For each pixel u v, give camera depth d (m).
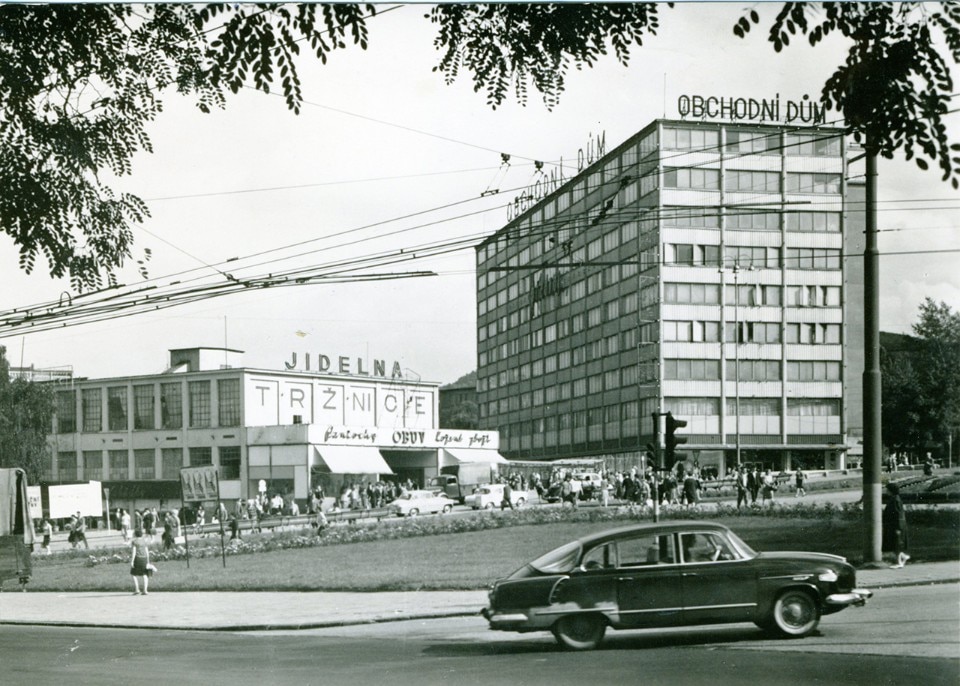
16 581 35.94
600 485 62.34
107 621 22.08
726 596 13.44
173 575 33.94
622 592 13.46
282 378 85.44
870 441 22.77
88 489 60.31
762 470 73.31
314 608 22.52
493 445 90.75
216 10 10.48
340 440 79.12
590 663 12.12
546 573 13.62
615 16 10.57
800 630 13.48
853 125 9.05
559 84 11.02
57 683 12.05
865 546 22.80
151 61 12.18
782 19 8.89
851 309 83.62
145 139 12.91
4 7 11.38
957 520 30.92
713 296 79.31
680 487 56.88
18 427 75.06
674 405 79.00
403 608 21.17
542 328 104.44
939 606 16.17
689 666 11.39
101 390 89.12
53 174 12.61
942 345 63.34
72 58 11.99
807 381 80.62
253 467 80.56
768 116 78.19
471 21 10.84
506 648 14.22
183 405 84.81
